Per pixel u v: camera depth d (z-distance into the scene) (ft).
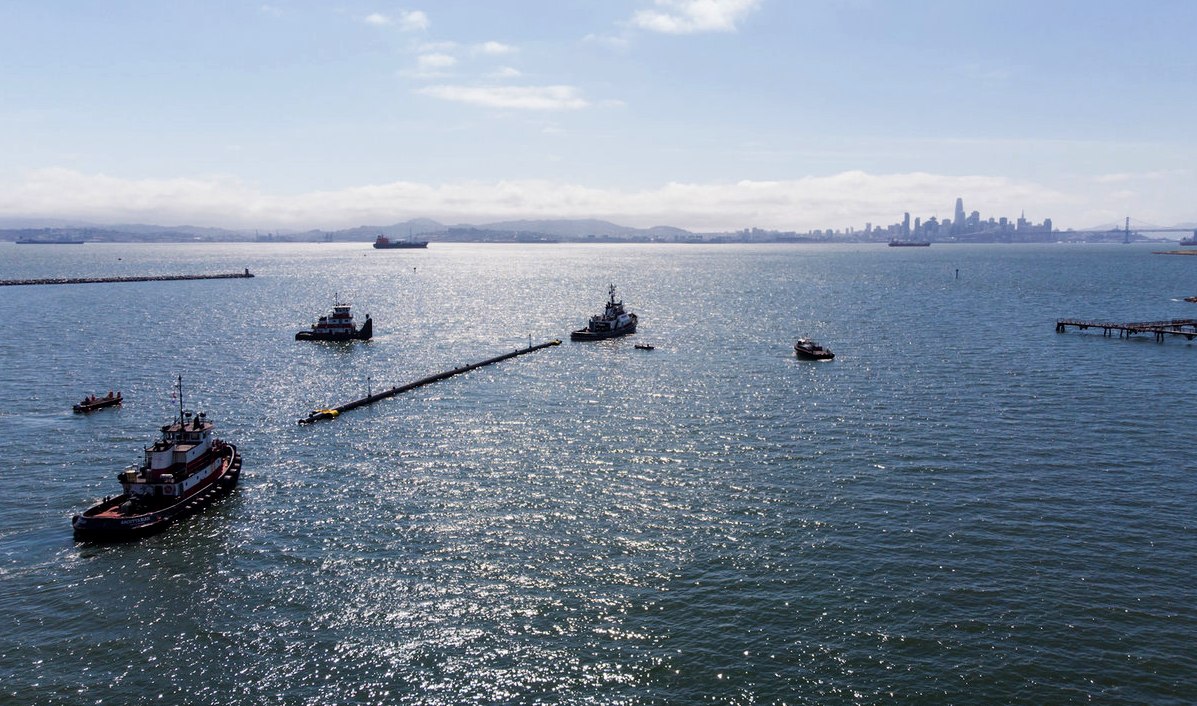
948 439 293.43
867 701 145.28
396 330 620.08
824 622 169.27
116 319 648.38
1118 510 224.74
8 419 329.31
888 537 208.54
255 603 180.45
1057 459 269.03
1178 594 179.22
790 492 240.73
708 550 202.18
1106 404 344.08
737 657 158.10
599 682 151.43
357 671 155.74
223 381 411.54
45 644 165.48
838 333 574.97
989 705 144.05
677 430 310.45
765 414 334.03
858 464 266.16
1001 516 221.25
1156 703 144.25
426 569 194.29
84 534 213.05
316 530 217.77
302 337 558.15
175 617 175.22
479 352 512.63
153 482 229.04
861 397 363.15
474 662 157.89
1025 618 170.09
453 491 244.83
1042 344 510.58
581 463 270.26
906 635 164.45
